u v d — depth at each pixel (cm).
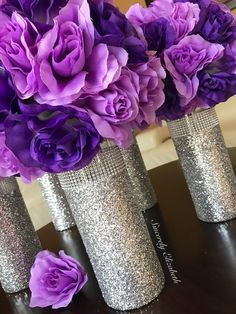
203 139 47
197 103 42
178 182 67
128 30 32
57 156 30
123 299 39
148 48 40
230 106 113
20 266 48
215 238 47
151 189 61
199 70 40
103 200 37
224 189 48
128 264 38
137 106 31
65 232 63
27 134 30
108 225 38
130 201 38
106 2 33
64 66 29
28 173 32
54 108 30
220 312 36
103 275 39
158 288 40
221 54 39
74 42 29
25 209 49
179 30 41
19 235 48
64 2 32
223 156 48
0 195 47
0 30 31
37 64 29
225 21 42
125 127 32
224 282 39
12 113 31
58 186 63
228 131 103
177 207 58
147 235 40
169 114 41
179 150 49
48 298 43
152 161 102
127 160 58
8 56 30
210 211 49
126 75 31
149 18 43
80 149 30
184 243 48
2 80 31
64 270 44
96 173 37
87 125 30
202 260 44
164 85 39
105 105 30
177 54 39
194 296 39
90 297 43
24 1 31
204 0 42
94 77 30
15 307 46
